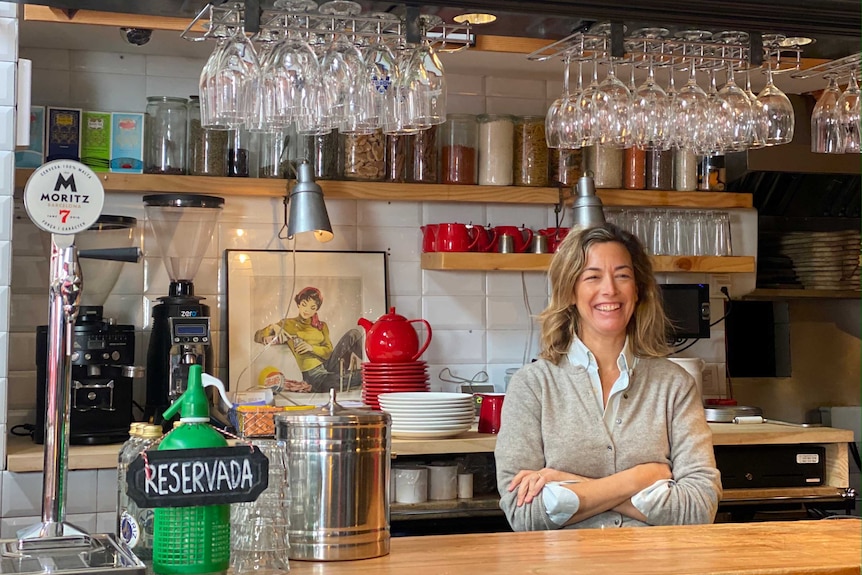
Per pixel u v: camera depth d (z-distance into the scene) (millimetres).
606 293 2492
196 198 3605
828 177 4520
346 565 1671
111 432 3322
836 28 2232
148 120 3721
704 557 1752
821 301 4863
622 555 1769
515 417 2549
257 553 1606
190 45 3717
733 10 2150
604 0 2090
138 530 1662
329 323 3957
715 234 4230
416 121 2381
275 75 2299
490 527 3318
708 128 2775
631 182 4211
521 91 4289
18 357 3656
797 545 1876
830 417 4840
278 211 3941
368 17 2131
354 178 3869
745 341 4797
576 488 2398
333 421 1704
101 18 2699
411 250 4109
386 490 1771
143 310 3787
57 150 3588
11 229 3037
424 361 4023
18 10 3174
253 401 3475
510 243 4004
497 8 2066
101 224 3512
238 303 3857
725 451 3477
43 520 1681
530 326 4238
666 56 2494
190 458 1527
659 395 2549
